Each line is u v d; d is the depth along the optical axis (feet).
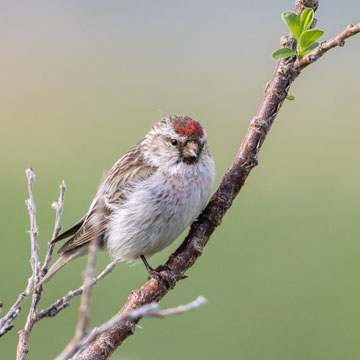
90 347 21.93
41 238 46.65
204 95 72.54
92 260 15.33
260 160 61.98
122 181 31.17
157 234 30.66
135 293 24.66
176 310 15.90
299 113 71.26
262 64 80.12
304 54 23.70
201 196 30.35
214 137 62.90
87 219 32.14
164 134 30.71
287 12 23.11
